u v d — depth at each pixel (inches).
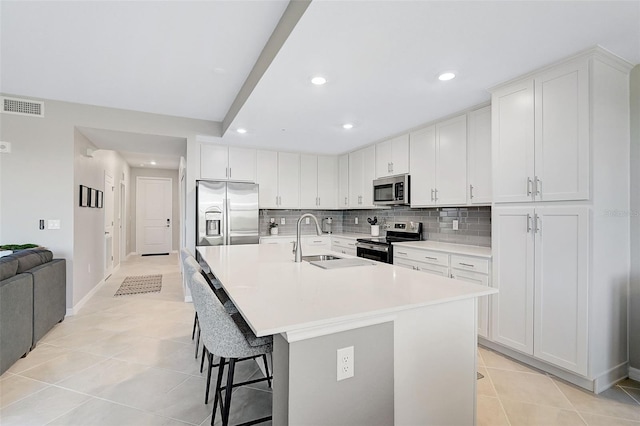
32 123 135.0
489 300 104.3
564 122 84.2
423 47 77.0
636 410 75.2
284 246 134.8
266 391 83.7
